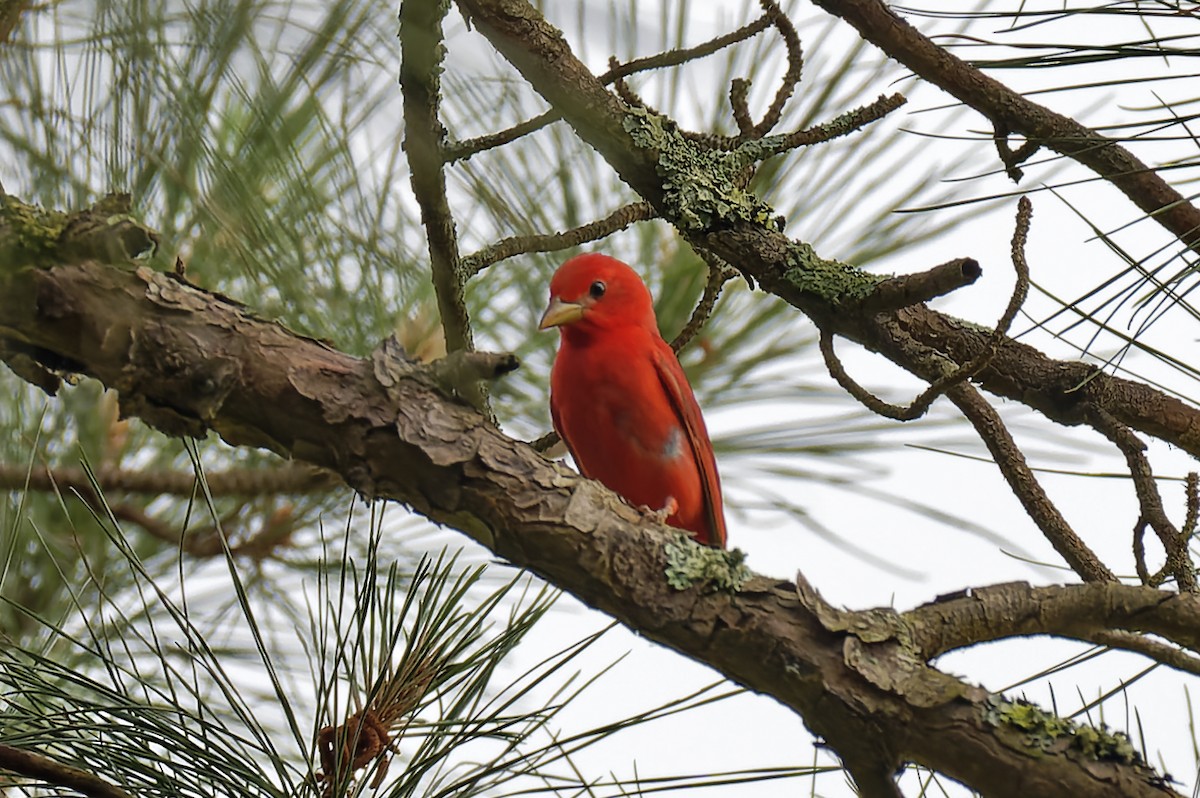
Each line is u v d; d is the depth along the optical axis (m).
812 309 7.17
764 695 5.12
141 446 8.68
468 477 5.04
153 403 5.04
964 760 4.80
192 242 6.70
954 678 4.91
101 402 8.61
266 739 5.18
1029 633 5.21
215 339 4.98
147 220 6.26
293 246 6.12
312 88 5.86
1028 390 7.64
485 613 5.56
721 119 9.18
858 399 6.80
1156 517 6.83
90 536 8.20
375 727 5.28
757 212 7.32
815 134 7.33
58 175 5.67
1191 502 6.12
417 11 5.39
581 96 6.97
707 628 5.01
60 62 5.66
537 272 9.46
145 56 5.11
